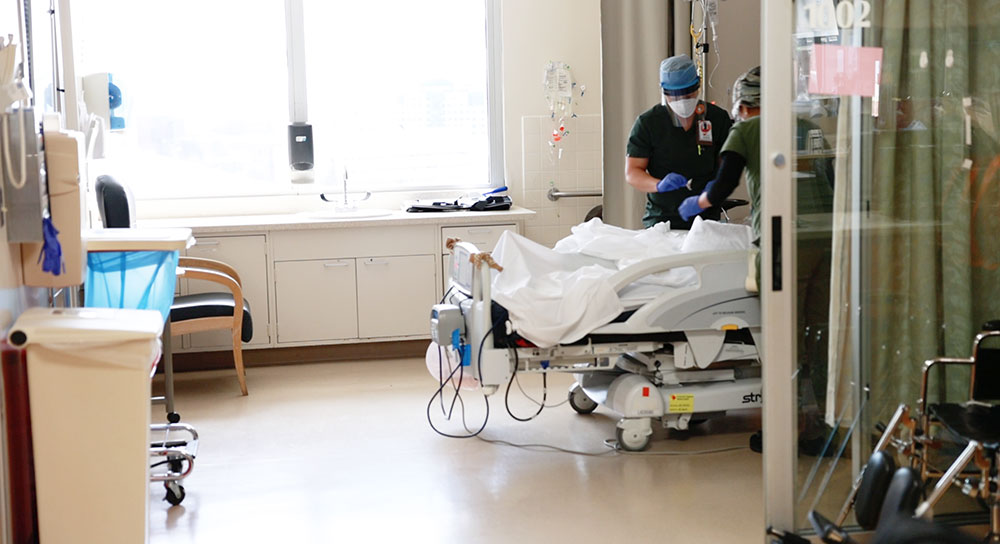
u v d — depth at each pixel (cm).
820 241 304
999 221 312
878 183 305
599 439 422
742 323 389
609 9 498
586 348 387
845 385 309
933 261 311
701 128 442
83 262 318
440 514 344
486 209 567
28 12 341
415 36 591
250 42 576
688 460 396
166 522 340
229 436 433
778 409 300
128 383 283
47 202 306
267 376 536
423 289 555
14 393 300
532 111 593
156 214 571
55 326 279
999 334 280
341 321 550
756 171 376
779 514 303
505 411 464
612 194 509
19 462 305
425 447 414
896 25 300
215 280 477
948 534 179
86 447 284
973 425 267
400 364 557
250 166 583
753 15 555
